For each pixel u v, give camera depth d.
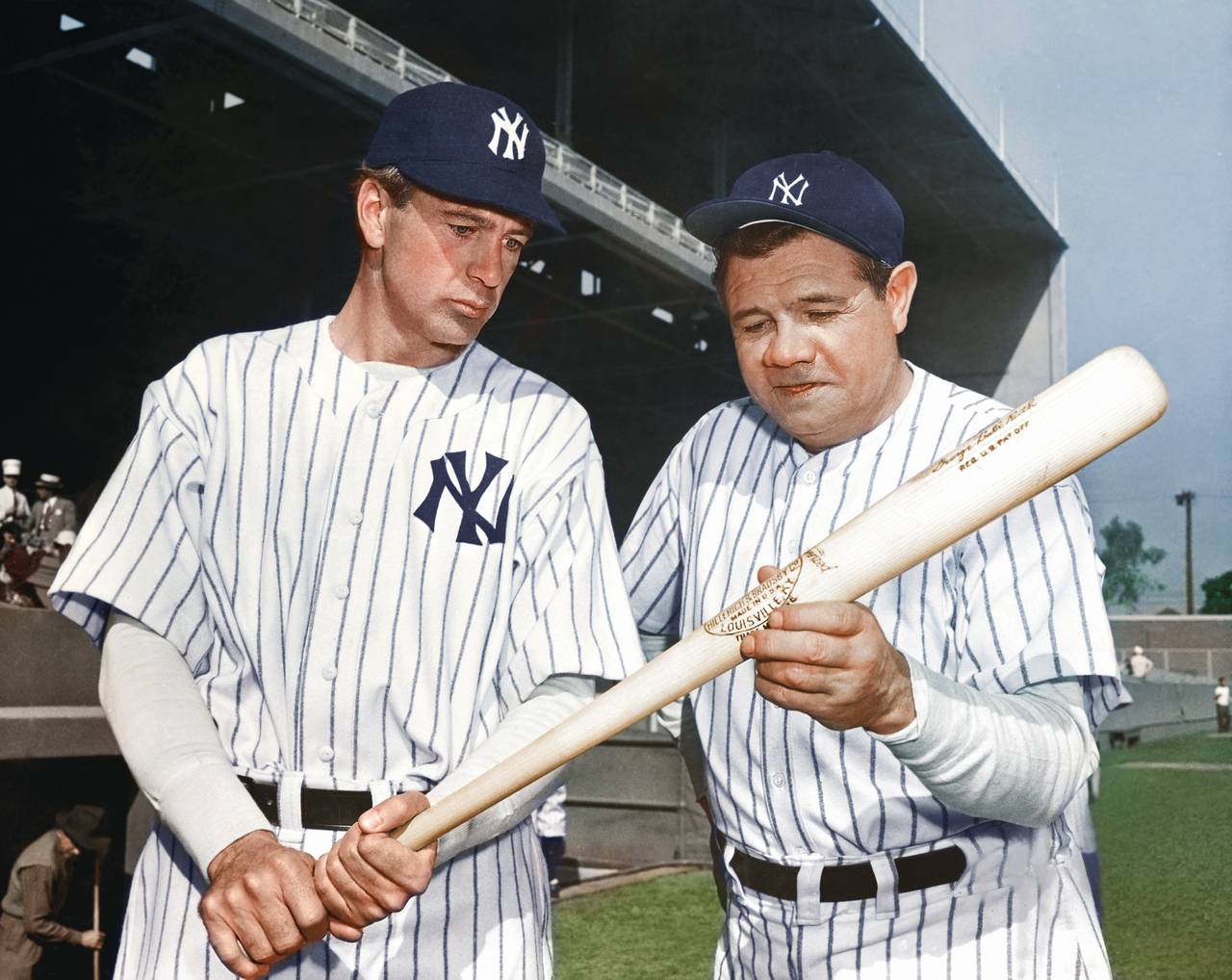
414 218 1.32
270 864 1.13
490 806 1.12
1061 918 1.38
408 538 1.37
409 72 16.38
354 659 1.34
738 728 1.43
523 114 1.37
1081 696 1.31
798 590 1.03
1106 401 0.96
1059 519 1.33
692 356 25.28
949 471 0.99
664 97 23.11
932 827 1.35
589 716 1.08
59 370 17.92
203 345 1.47
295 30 14.67
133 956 1.39
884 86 21.61
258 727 1.38
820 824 1.37
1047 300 24.86
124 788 5.32
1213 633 15.57
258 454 1.40
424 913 1.33
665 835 8.04
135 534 1.37
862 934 1.36
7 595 6.68
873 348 1.33
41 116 15.92
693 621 1.52
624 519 26.47
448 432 1.41
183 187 17.39
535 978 1.41
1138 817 7.90
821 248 1.28
